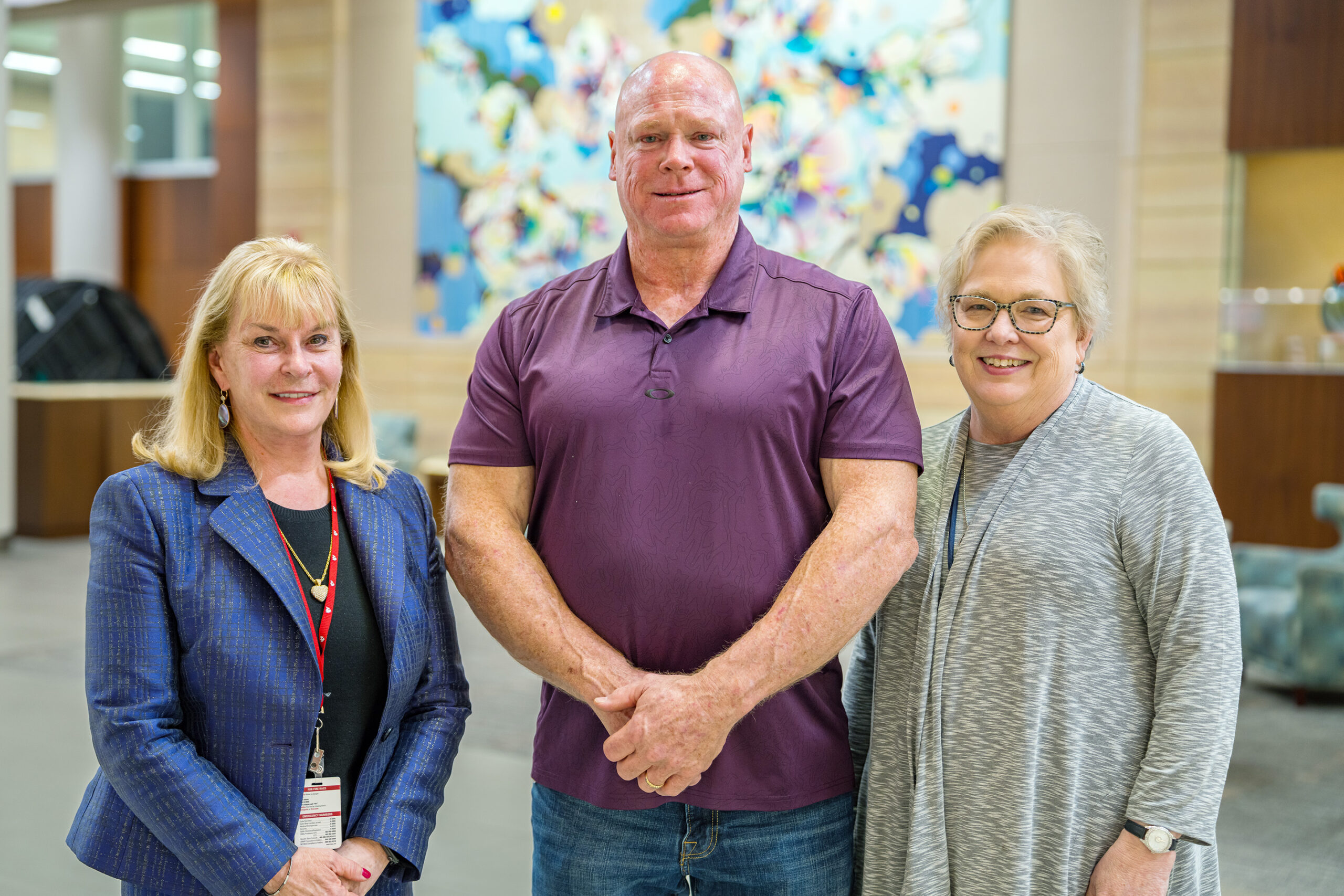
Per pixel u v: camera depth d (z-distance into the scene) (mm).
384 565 1766
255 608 1654
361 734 1735
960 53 7691
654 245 1867
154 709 1583
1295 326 6910
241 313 1681
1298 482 6773
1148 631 1678
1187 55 7188
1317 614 5133
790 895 1854
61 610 6852
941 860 1726
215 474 1708
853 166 8008
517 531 1895
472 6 9266
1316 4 6750
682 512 1816
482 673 5551
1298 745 4633
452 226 9500
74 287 10953
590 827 1884
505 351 1982
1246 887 3262
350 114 9898
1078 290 1727
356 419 1858
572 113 8953
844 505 1794
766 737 1828
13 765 4215
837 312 1876
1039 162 7594
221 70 10758
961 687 1730
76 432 9742
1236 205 7270
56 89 13586
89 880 3320
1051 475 1729
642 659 1837
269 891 1579
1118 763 1667
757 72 8219
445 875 3342
